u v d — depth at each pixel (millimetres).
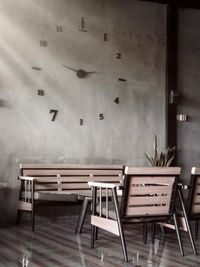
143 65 6828
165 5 7043
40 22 6043
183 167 7094
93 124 6387
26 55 5922
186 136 7168
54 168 5730
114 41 6602
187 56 7324
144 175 3730
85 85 6352
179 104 7172
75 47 6293
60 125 6129
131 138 6680
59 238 4609
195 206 4043
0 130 5695
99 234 4902
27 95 5902
